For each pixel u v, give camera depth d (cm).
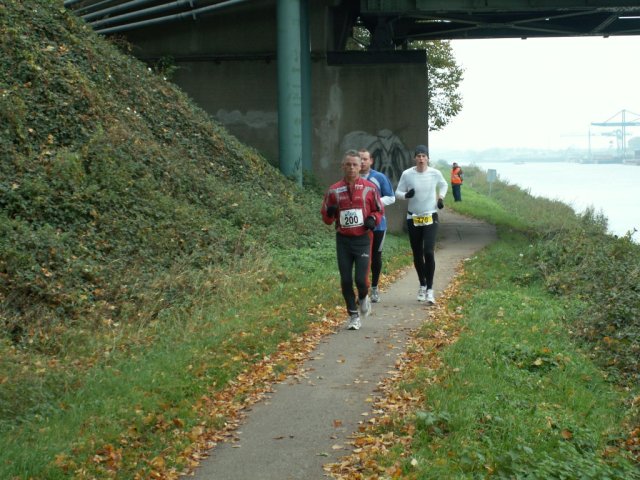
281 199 1961
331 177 2548
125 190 1409
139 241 1312
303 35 2395
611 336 1032
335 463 588
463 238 2330
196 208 1582
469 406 673
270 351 904
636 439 660
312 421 685
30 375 764
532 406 694
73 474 560
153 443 624
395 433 632
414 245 1209
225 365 830
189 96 2605
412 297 1270
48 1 1894
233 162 1991
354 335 996
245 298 1191
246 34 2573
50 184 1300
